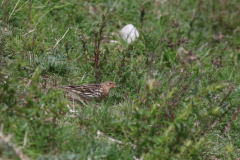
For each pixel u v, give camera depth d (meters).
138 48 16.45
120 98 11.98
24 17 15.11
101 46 15.73
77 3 18.95
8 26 13.77
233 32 19.31
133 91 12.50
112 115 10.20
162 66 15.09
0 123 7.87
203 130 9.51
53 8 16.92
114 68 13.16
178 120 8.14
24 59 12.36
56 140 8.13
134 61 13.68
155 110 8.22
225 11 20.31
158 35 17.67
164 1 21.92
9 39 13.18
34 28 14.13
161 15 19.83
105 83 12.16
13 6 15.11
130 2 21.11
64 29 16.27
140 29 18.52
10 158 7.27
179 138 8.39
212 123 9.55
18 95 8.62
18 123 8.01
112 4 20.41
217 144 10.58
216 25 19.56
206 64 16.78
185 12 21.17
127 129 9.37
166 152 8.12
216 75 15.61
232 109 11.54
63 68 12.62
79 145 8.21
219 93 11.46
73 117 9.81
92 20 18.05
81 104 11.64
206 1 21.55
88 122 9.63
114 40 17.05
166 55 16.34
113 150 8.31
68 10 17.95
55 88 11.51
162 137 8.08
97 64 12.76
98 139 8.66
